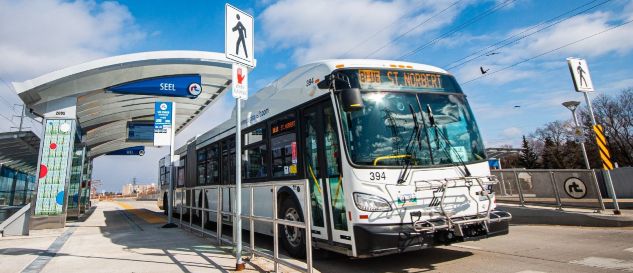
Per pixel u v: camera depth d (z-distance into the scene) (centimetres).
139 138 2030
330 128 604
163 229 1219
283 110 753
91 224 1475
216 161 1105
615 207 1017
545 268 560
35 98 1262
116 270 613
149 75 1373
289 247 715
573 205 1145
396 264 626
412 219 529
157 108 1366
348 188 543
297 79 717
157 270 601
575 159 4903
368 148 550
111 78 1331
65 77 1188
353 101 532
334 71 601
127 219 1709
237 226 594
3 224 1117
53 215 1267
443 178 567
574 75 1119
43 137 1296
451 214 554
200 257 701
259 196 832
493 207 597
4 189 1867
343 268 615
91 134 2069
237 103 615
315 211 638
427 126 595
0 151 1609
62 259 727
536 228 992
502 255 662
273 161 780
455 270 570
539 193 1221
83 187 2147
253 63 643
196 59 1302
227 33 606
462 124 629
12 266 668
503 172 1357
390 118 578
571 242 759
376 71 608
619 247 689
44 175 1280
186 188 1335
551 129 6056
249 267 610
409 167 551
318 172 630
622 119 4544
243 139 930
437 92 636
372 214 518
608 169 1052
